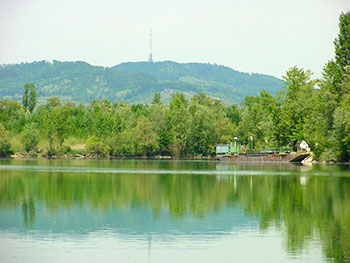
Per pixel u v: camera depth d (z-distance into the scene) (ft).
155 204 298.35
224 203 301.63
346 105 647.15
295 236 214.48
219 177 489.67
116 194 344.69
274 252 191.93
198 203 302.25
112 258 185.88
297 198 320.70
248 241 206.90
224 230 225.97
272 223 239.71
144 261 182.09
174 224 238.48
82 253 191.31
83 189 374.43
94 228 230.48
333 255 187.21
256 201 309.42
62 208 282.97
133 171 590.55
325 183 411.54
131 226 234.79
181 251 194.08
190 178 477.36
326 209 277.03
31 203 301.22
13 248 197.88
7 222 243.40
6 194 342.44
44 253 191.42
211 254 190.29
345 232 220.64
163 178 476.54
